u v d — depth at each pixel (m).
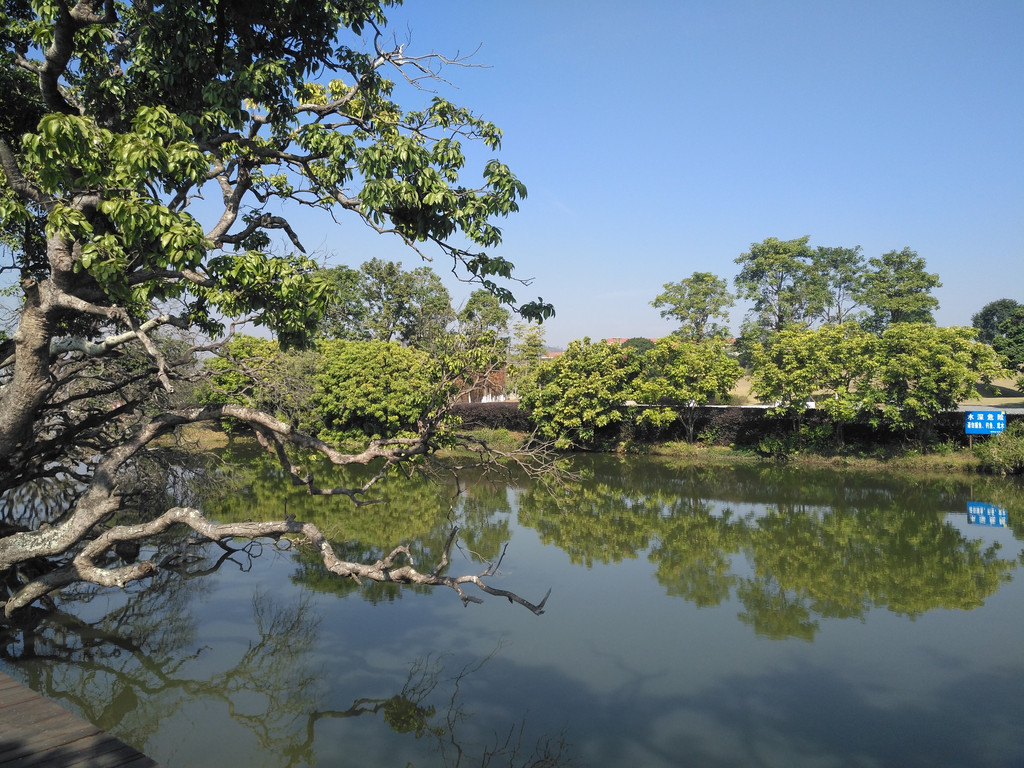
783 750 7.46
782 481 23.89
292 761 7.20
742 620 11.24
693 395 29.59
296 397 12.38
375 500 10.37
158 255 7.21
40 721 6.06
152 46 8.55
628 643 10.34
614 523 18.02
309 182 9.98
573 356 31.94
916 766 7.14
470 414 34.78
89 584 12.90
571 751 7.42
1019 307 37.94
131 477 13.73
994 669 9.40
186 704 8.55
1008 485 22.09
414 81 9.37
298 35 9.09
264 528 8.58
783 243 46.38
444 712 8.30
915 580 13.25
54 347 8.48
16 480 10.30
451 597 12.42
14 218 7.70
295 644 10.30
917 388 25.20
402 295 42.47
